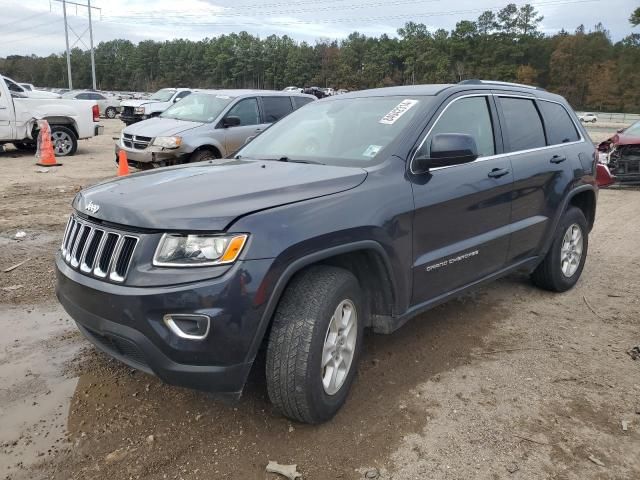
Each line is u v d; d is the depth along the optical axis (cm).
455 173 384
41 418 315
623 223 876
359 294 322
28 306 473
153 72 13362
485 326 454
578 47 9744
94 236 295
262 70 12300
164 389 346
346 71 11044
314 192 305
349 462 282
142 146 1040
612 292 542
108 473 271
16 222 760
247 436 301
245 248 264
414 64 10450
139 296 262
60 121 1484
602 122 5947
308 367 283
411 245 347
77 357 387
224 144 1058
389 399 339
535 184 464
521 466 282
